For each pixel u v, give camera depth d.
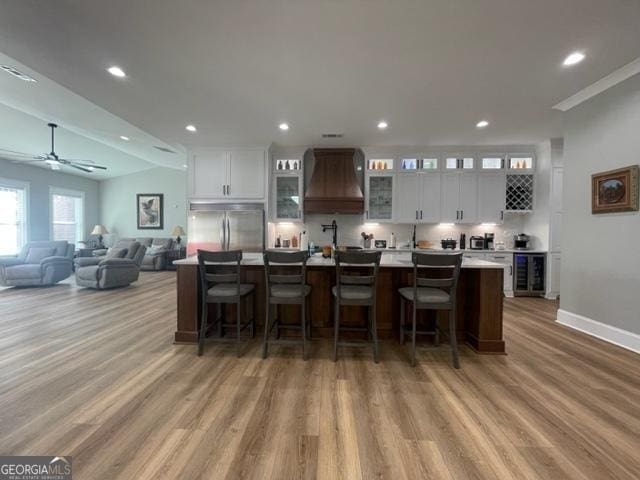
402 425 1.79
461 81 2.87
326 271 3.20
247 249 5.04
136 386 2.21
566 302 3.64
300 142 4.96
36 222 7.40
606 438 1.68
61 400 2.02
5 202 6.83
